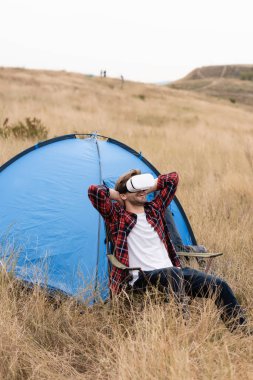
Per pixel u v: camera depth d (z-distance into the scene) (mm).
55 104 25031
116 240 4320
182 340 3541
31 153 5711
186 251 5211
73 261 4695
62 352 3785
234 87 114875
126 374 3135
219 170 11234
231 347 3686
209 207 7789
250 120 39531
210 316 3902
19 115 16906
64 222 4926
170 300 3912
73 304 4289
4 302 3998
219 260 5609
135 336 3734
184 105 43344
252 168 11125
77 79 53156
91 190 4301
